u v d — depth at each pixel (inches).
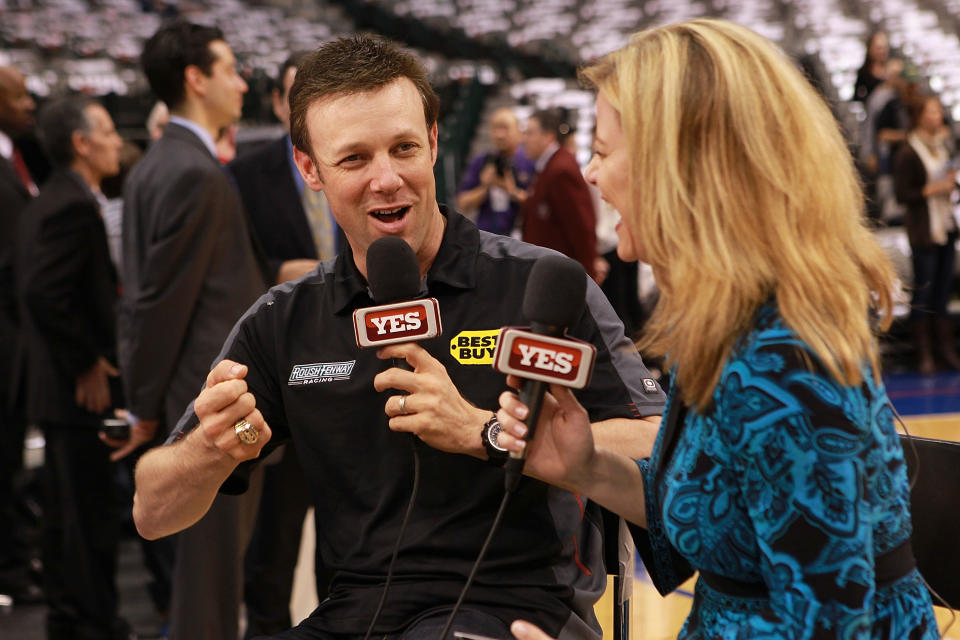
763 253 43.5
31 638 135.5
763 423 41.7
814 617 40.8
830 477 40.8
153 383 102.4
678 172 44.5
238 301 104.4
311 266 114.0
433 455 59.1
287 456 114.6
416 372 52.9
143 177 105.1
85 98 137.8
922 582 48.0
